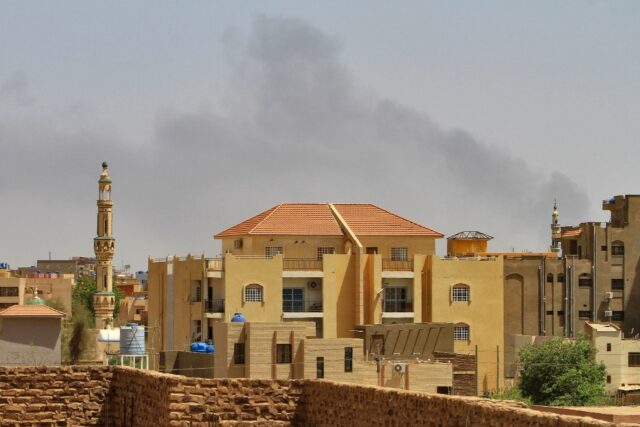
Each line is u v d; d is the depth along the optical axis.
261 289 182.75
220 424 48.31
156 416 50.66
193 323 185.25
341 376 146.38
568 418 33.84
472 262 190.75
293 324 146.62
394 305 190.12
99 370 55.75
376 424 43.28
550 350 176.00
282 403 48.66
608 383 197.12
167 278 195.38
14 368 55.28
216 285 184.38
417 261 190.50
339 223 195.25
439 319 189.50
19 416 55.03
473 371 155.62
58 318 129.88
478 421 37.34
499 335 190.88
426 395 40.41
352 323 186.50
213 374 149.62
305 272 185.25
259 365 145.38
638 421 84.88
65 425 55.28
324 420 47.09
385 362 148.50
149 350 156.12
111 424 55.38
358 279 186.25
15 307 130.12
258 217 198.75
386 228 196.12
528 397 171.88
